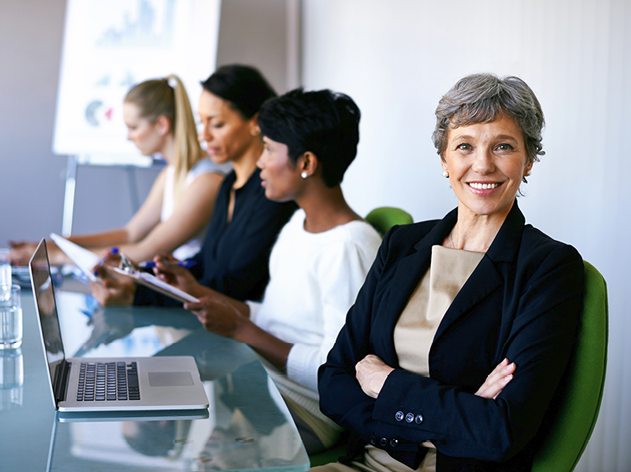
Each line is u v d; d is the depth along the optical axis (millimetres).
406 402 975
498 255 1016
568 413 925
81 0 3795
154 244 2514
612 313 1386
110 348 1319
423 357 1044
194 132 2693
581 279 954
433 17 2244
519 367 917
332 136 1466
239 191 2098
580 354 929
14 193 4062
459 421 916
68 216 3926
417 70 2377
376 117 2797
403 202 2506
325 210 1528
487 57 1893
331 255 1433
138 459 783
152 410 950
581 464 1488
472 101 999
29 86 4023
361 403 1047
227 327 1450
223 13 4211
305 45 4090
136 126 2697
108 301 1774
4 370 1144
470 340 996
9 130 4020
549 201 1592
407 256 1156
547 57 1607
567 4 1528
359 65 3006
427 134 2287
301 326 1500
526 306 953
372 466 1094
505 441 878
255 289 1954
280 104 1511
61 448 811
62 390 1005
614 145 1376
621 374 1362
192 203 2521
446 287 1056
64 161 4102
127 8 3797
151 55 3785
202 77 3758
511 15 1765
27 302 1765
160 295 1777
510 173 1009
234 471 757
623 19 1352
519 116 995
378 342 1114
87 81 3779
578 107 1491
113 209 4184
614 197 1374
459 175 1037
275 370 1452
